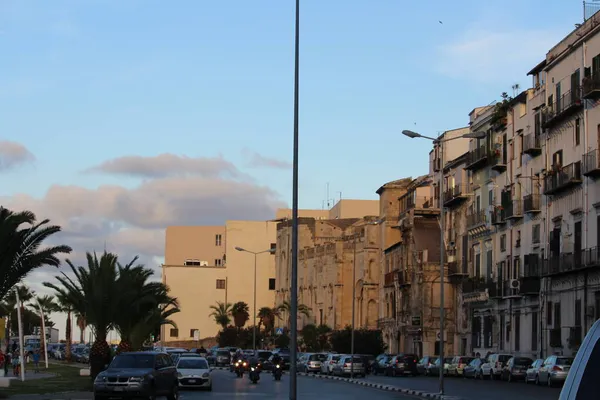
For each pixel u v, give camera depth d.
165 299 70.00
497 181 78.38
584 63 60.28
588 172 58.19
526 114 71.81
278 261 161.50
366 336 106.38
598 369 7.95
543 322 66.56
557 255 64.88
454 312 90.25
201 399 41.94
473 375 70.81
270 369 95.25
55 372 76.12
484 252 81.50
